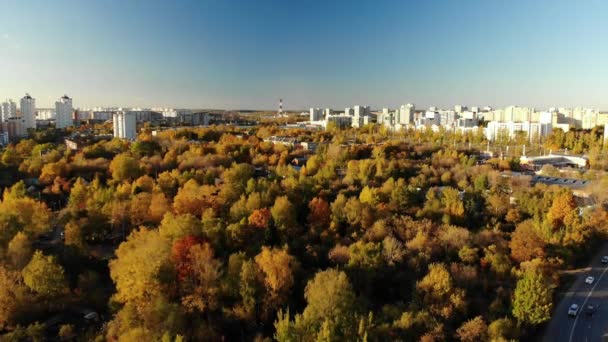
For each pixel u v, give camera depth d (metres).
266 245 113.38
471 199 150.25
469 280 102.56
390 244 111.62
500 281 105.31
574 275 118.38
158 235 106.00
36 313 91.25
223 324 89.00
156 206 133.62
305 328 80.31
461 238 119.38
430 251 114.00
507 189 178.50
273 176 188.50
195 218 115.69
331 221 131.62
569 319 97.69
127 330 80.25
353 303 87.75
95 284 102.44
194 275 95.81
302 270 102.19
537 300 89.81
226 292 93.81
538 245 118.88
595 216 141.00
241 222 117.19
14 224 114.94
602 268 122.62
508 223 141.88
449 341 84.62
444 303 91.94
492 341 78.50
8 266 98.38
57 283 93.38
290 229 123.12
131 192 154.12
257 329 89.06
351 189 169.50
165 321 81.88
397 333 83.69
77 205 144.50
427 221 130.00
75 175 191.50
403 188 151.50
